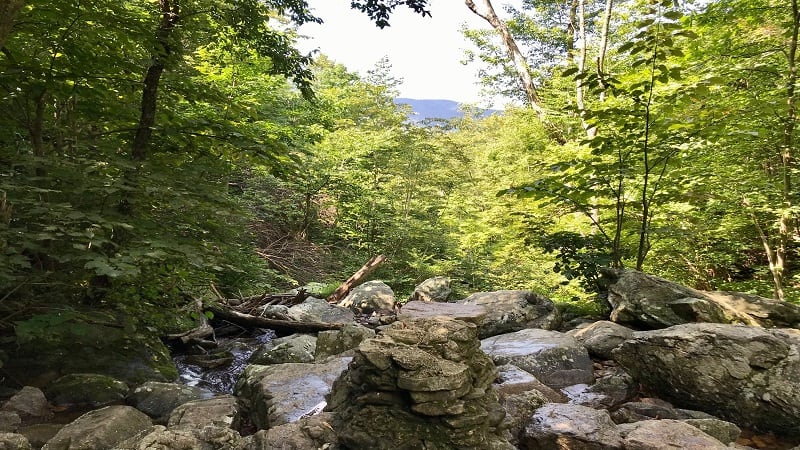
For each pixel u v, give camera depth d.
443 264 15.21
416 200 19.12
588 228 9.14
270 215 15.80
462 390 2.40
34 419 3.73
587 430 2.85
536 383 3.82
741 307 5.27
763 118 6.99
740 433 3.36
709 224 8.58
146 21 4.96
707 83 5.12
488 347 4.96
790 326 5.05
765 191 7.51
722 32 7.93
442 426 2.33
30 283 4.06
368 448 2.33
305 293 9.50
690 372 3.79
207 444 2.65
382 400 2.44
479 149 23.39
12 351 4.45
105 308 4.96
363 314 9.52
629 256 6.67
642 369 4.09
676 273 10.39
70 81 5.08
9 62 4.41
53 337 4.43
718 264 9.97
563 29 16.06
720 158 7.82
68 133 5.11
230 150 5.51
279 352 5.86
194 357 6.28
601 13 15.28
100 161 4.68
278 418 3.35
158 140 5.72
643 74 7.96
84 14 4.34
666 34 5.20
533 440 2.92
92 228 3.78
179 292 5.45
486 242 14.95
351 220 17.44
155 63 5.04
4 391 4.09
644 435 2.75
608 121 6.00
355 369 2.76
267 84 11.80
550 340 4.84
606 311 6.22
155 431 2.67
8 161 4.29
